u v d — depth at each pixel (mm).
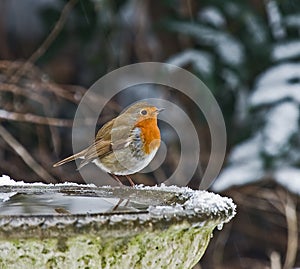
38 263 2967
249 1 10164
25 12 10734
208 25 9711
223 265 11297
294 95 8648
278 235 11203
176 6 10258
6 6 10664
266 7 9797
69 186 4297
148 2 10594
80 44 10531
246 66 9453
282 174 8680
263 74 8992
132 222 2949
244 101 9422
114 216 2943
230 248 11508
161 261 3189
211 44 9570
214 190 8820
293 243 9711
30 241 2914
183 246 3264
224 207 3387
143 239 3053
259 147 8820
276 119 8695
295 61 9250
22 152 9031
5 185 4309
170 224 3039
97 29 10234
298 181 8602
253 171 8750
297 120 8617
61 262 2973
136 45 10555
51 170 9922
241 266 11297
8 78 9359
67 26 10219
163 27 9750
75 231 2877
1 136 9836
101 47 10414
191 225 3139
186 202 3453
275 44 9461
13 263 2973
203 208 3230
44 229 2861
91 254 2986
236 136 9539
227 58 9461
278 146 8609
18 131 10109
